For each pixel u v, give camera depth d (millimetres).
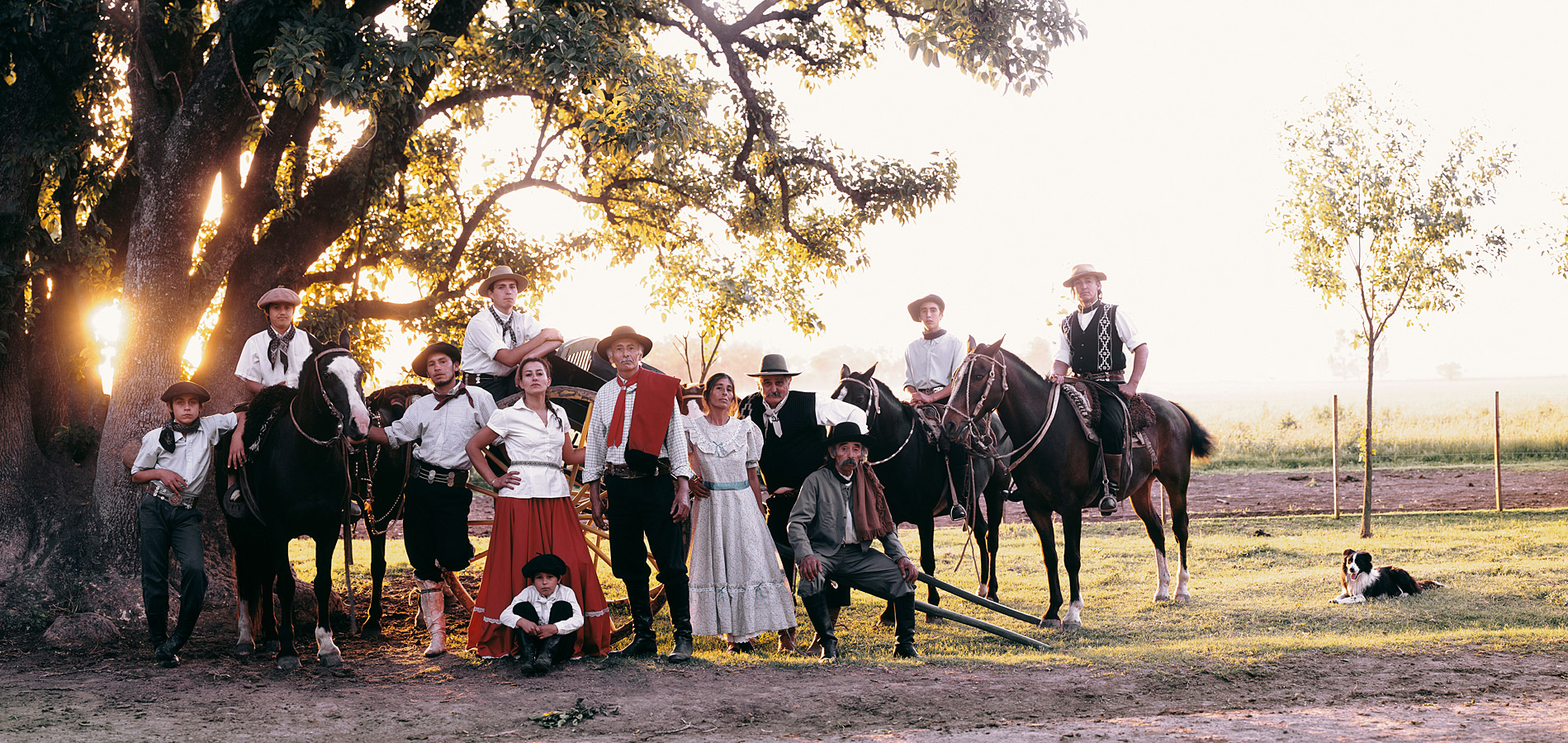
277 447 6949
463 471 7281
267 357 7523
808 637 8055
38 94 9273
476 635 6910
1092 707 5707
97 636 7910
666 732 5266
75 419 10164
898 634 7262
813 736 5145
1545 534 12953
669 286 15938
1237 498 19781
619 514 6906
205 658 7332
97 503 8734
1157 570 11266
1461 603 8844
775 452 8016
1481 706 5441
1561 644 6941
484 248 14945
